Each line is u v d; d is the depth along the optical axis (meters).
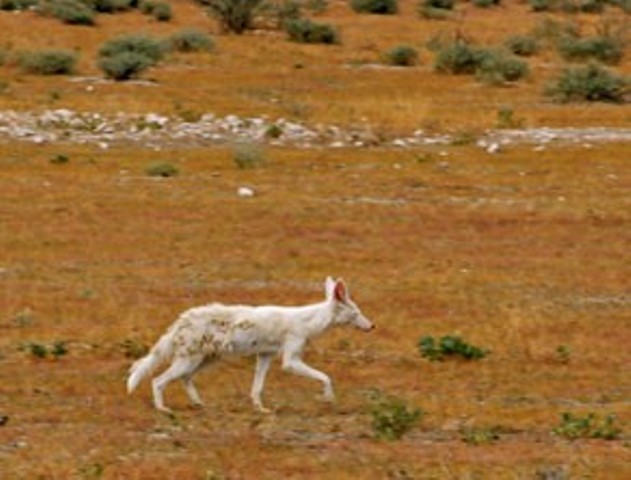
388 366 74.25
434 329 82.31
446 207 121.31
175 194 123.75
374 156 146.75
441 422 62.56
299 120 166.25
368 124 164.50
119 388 67.75
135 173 134.50
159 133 158.62
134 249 103.62
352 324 65.50
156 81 194.88
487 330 82.38
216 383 68.94
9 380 69.25
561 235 111.81
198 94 183.88
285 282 95.31
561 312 88.31
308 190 127.19
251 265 99.81
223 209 118.06
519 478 53.81
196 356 63.16
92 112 166.88
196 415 63.09
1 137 152.75
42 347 75.25
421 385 70.19
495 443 59.53
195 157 144.75
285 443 58.78
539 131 162.50
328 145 155.25
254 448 57.53
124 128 160.50
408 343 78.81
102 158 143.12
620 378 72.75
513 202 123.75
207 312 63.25
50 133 156.25
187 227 111.25
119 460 55.59
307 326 64.44
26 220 112.19
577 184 132.50
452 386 70.19
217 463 55.19
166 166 134.38
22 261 99.44
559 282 96.62
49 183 127.69
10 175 131.12
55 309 85.31
